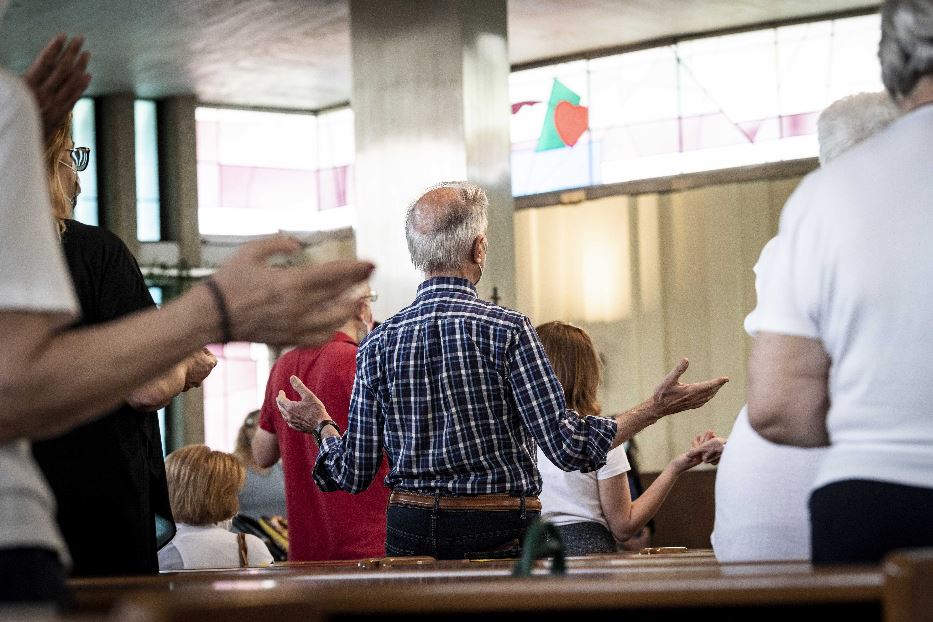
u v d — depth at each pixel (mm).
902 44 1639
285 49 13398
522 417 3102
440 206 3201
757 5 12602
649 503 3701
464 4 10242
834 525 1503
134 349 1149
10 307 1107
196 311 1174
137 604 748
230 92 14594
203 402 14109
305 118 15234
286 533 5852
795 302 1620
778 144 13000
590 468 3107
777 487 2391
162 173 14523
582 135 13828
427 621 1209
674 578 1257
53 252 1140
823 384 1638
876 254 1533
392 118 10367
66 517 2525
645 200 13469
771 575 1221
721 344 13086
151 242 14266
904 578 994
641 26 13141
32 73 1470
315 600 904
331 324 1227
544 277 13891
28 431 1131
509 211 10477
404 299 10211
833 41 12820
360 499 4125
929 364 1495
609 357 13508
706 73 13320
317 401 3480
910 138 1582
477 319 3133
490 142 10391
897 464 1483
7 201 1116
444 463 3096
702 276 13227
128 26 12453
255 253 1215
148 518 2645
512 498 3109
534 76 14070
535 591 1090
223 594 924
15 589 1130
